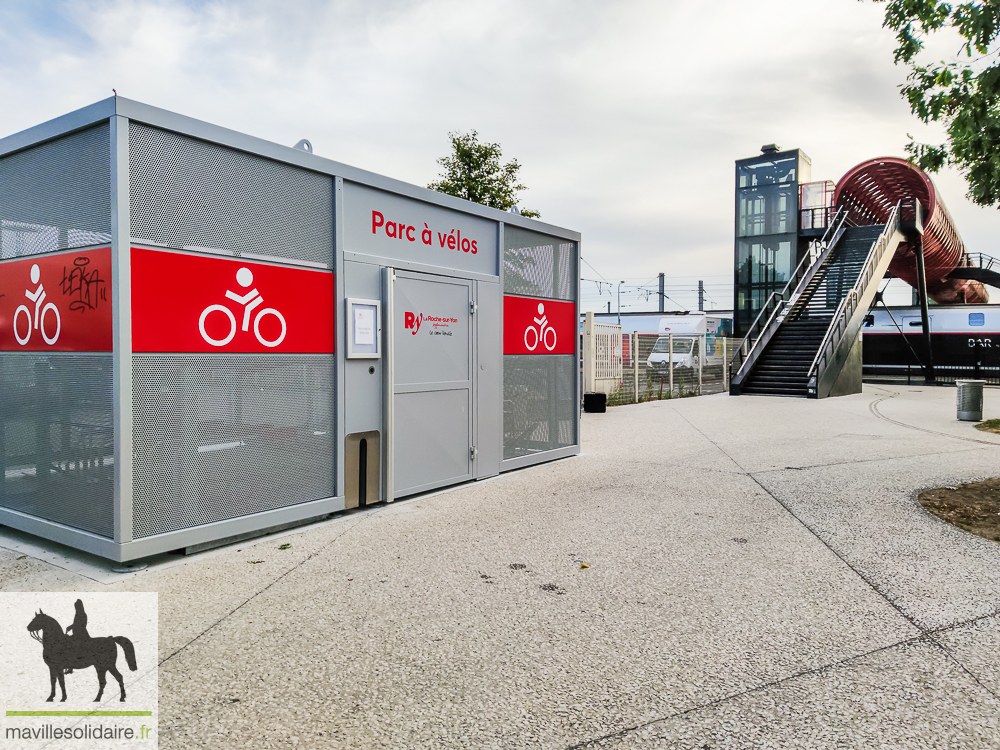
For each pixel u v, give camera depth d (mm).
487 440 7715
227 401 5023
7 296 5301
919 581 4309
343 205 5941
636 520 5828
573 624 3619
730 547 5043
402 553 4887
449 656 3229
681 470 8219
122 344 4336
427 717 2682
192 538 4758
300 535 5375
